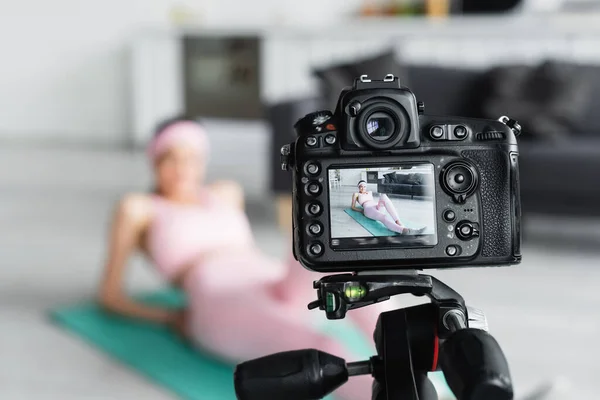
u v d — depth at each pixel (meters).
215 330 2.33
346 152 0.65
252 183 5.58
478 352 0.53
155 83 7.03
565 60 4.44
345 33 6.26
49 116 7.51
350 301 0.64
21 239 3.94
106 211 4.59
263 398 0.66
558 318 2.88
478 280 3.35
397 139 0.64
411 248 0.65
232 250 2.57
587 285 3.29
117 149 7.21
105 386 2.25
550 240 4.08
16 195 5.03
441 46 6.20
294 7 7.05
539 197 3.75
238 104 6.57
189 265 2.55
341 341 1.99
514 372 2.38
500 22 5.96
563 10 5.84
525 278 3.38
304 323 2.09
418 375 0.68
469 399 0.51
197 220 2.62
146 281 3.29
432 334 0.66
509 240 0.67
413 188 0.65
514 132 0.68
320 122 0.65
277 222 4.34
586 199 3.67
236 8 7.16
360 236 0.65
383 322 0.67
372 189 0.65
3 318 2.80
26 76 7.48
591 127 4.23
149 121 7.10
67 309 2.86
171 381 2.26
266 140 6.93
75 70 7.41
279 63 6.46
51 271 3.40
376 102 0.64
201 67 6.62
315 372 0.66
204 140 2.74
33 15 7.39
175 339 2.59
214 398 2.15
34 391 2.21
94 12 7.30
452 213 0.66
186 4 7.20
